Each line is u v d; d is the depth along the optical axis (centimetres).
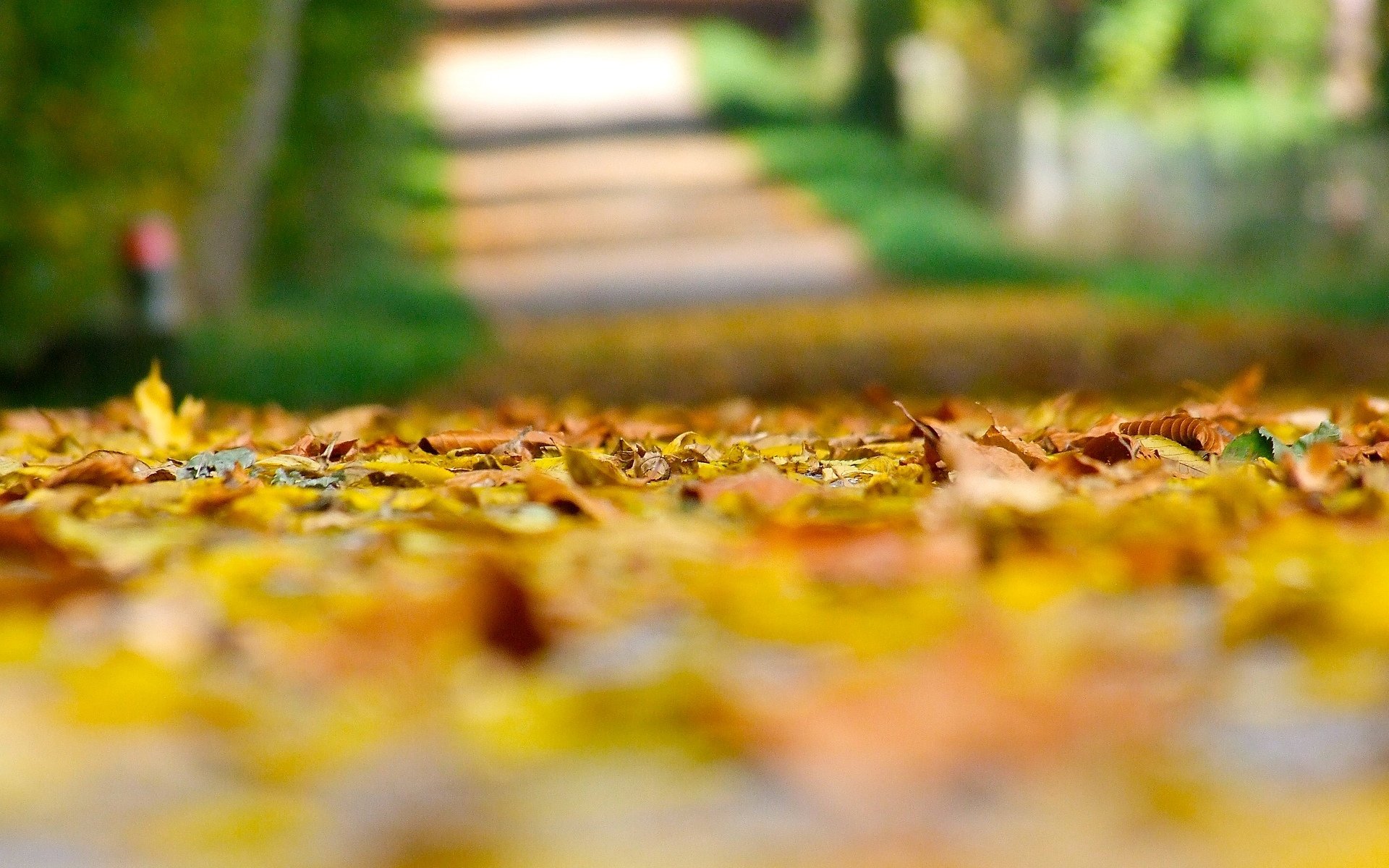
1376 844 148
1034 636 245
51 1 1502
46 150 1507
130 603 293
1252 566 314
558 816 167
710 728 187
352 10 2912
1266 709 207
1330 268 2862
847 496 416
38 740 199
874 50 4738
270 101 2419
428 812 167
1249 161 3100
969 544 311
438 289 2994
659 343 2241
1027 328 2253
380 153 3444
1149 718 179
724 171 4216
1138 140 3359
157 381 688
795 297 3067
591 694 202
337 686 222
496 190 4075
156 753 196
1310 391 1328
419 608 235
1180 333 2041
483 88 5078
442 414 1122
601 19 5806
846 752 167
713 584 289
